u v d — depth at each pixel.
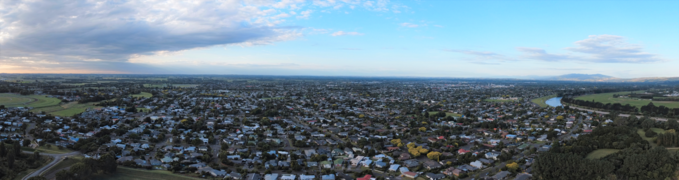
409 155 157.62
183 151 160.75
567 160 126.69
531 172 134.12
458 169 137.62
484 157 155.00
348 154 160.62
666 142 168.25
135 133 185.25
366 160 148.50
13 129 187.38
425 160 151.75
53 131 181.38
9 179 114.38
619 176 127.44
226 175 130.25
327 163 144.38
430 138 195.12
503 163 149.38
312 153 160.38
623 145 163.88
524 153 164.75
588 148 162.62
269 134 198.88
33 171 123.25
